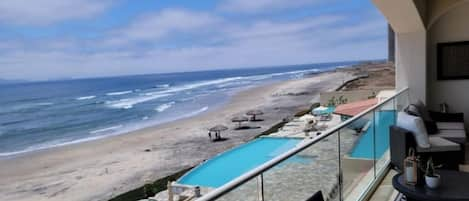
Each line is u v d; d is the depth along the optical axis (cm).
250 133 2094
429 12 661
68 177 1577
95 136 2472
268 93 4128
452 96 681
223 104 3612
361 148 370
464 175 287
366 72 5419
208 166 1033
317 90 3897
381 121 455
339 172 309
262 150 1125
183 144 1975
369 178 390
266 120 2461
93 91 5644
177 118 2981
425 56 661
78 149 2119
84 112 3550
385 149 464
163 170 1526
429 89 695
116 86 6462
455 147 410
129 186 1366
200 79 7969
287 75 7631
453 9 667
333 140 302
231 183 169
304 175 245
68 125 2953
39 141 2433
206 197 151
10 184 1527
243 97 4034
